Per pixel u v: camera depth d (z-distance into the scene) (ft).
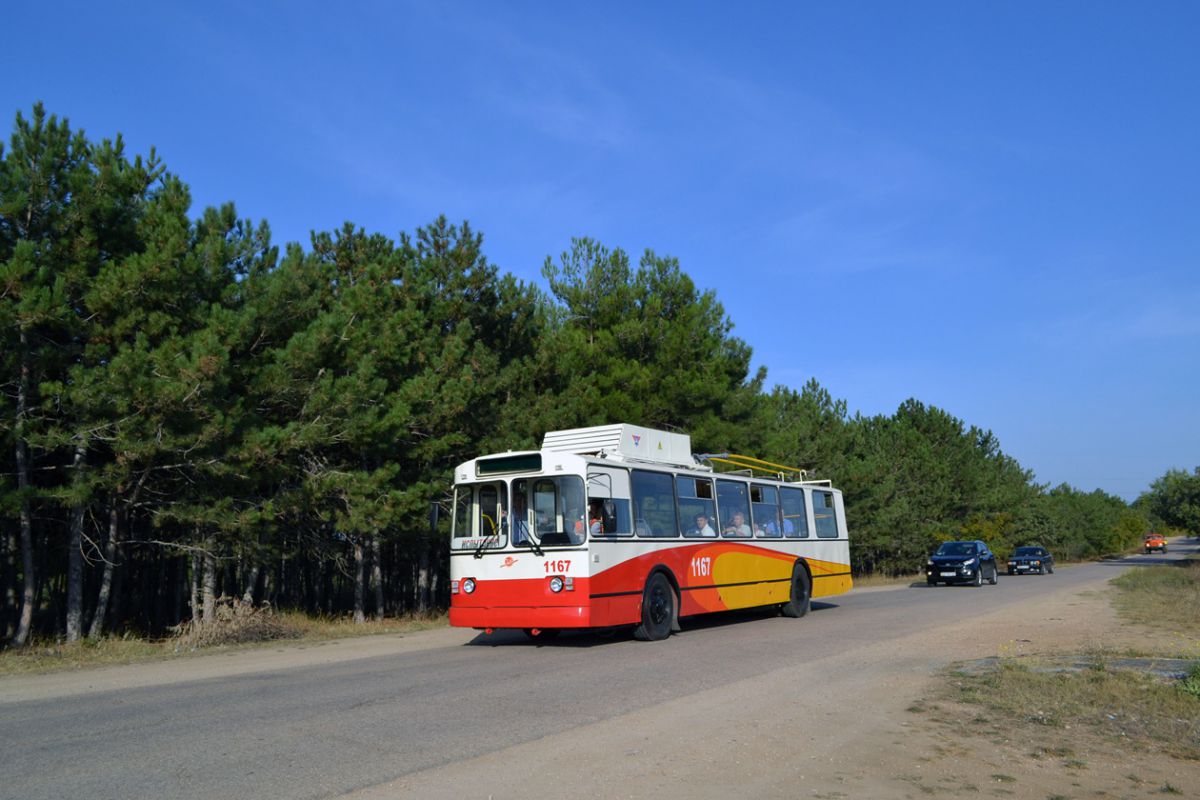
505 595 50.19
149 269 53.83
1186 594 87.51
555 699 33.30
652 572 54.44
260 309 61.77
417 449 73.20
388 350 69.31
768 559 67.97
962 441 236.43
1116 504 451.12
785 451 118.11
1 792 21.18
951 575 121.60
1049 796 21.40
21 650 53.88
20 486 55.16
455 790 21.20
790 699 33.22
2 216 52.42
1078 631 55.98
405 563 100.73
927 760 24.45
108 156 56.49
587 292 103.65
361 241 82.89
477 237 82.69
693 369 99.81
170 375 53.31
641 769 23.20
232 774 22.62
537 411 82.38
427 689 35.91
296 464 67.72
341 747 25.52
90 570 74.18
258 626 58.59
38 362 53.31
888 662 43.34
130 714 31.01
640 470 54.90
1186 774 23.50
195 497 61.26
